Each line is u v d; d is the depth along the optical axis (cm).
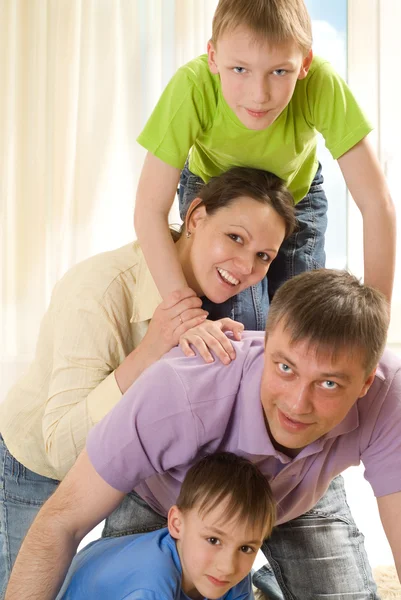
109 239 385
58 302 173
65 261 384
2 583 178
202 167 191
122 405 143
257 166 179
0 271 385
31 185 383
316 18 397
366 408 149
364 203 181
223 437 149
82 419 160
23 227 385
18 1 379
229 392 144
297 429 136
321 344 127
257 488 145
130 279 173
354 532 185
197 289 175
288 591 183
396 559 153
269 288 202
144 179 181
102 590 148
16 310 384
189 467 152
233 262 166
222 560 145
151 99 379
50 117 383
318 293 131
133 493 175
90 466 143
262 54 162
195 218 172
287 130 177
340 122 179
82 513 144
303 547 179
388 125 387
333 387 131
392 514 151
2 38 379
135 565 147
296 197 198
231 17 163
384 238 180
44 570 144
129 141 383
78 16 379
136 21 378
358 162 180
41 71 380
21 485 177
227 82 168
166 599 143
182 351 151
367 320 130
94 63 380
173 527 150
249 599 161
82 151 381
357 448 152
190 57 374
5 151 381
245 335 158
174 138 178
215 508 144
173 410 141
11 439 176
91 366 166
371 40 388
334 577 179
